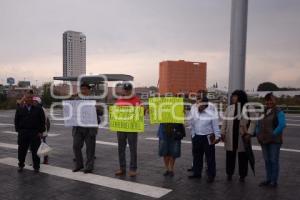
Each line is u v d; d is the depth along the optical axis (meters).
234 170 7.55
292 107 33.22
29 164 8.59
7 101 44.72
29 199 6.02
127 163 9.00
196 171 7.34
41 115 7.88
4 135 15.34
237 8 8.24
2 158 9.55
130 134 7.47
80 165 7.95
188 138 13.99
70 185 6.85
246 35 8.33
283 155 10.29
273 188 6.64
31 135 7.82
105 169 8.22
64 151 10.86
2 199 6.03
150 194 6.27
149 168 8.32
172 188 6.63
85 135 7.74
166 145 7.41
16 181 7.14
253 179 7.30
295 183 7.02
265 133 6.58
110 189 6.58
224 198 6.04
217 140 6.92
